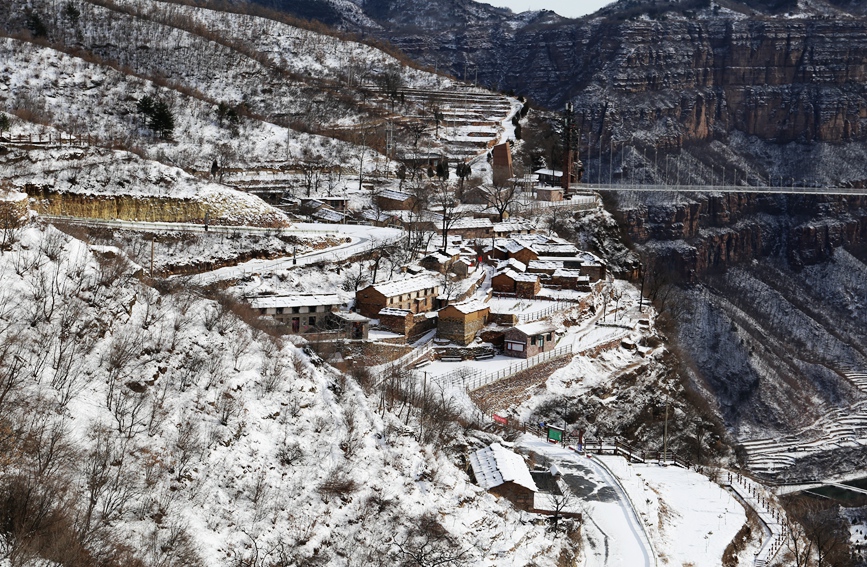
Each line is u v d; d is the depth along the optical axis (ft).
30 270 390.42
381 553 360.07
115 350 375.25
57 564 273.33
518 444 539.29
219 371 399.65
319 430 403.95
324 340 575.38
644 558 431.43
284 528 347.15
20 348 347.15
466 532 392.06
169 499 328.29
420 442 439.22
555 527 426.10
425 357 632.79
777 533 512.63
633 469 558.56
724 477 600.80
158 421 354.74
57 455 311.27
